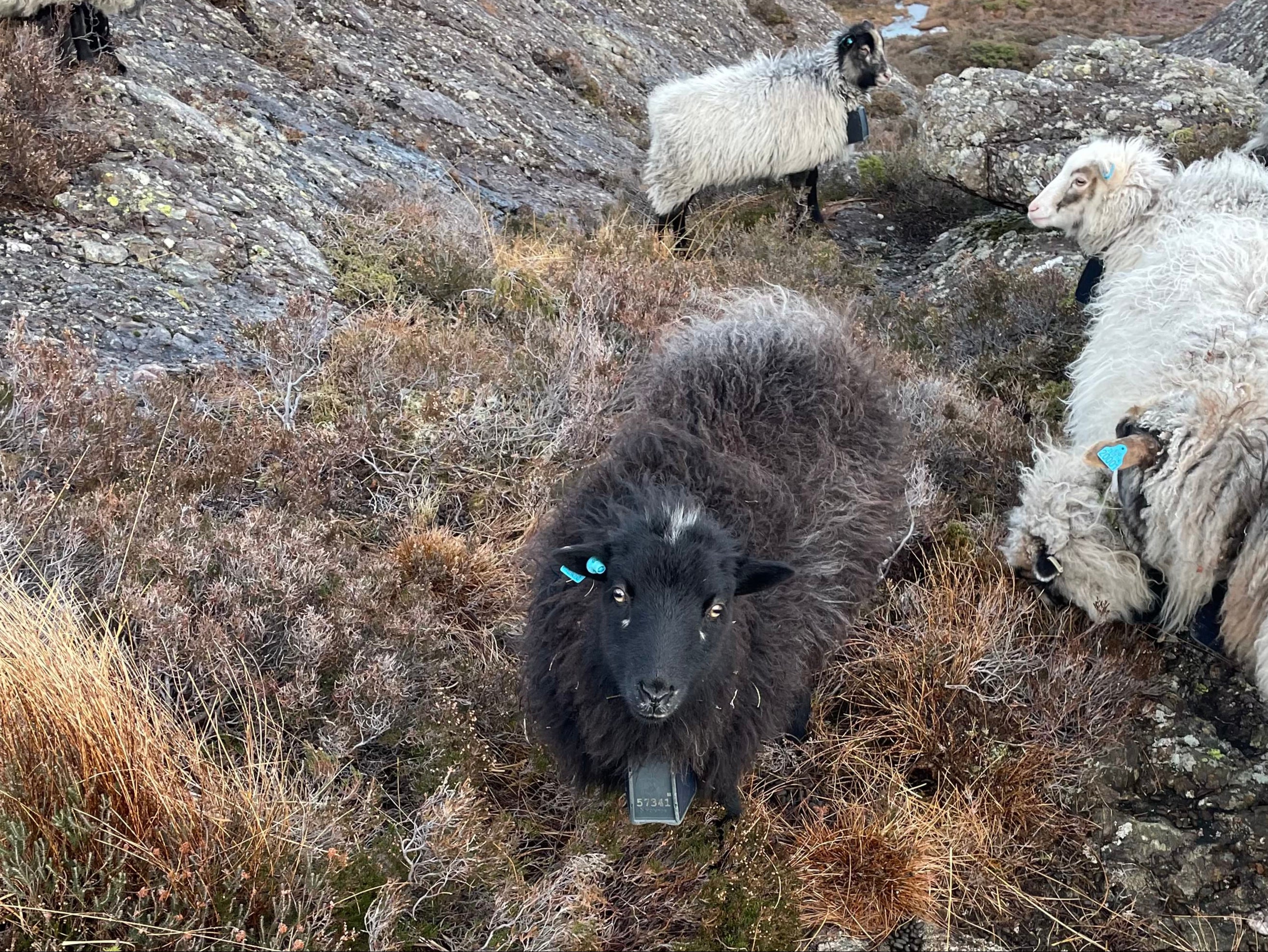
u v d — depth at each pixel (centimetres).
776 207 1009
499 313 637
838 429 387
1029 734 410
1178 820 383
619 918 317
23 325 427
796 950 322
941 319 720
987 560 478
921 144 993
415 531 438
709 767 324
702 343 397
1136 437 405
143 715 277
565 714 321
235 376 481
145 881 262
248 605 354
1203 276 470
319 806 291
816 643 356
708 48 1995
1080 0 3331
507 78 1271
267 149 747
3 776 264
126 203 589
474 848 300
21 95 588
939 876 357
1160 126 935
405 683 350
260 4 1035
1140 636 457
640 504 306
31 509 354
